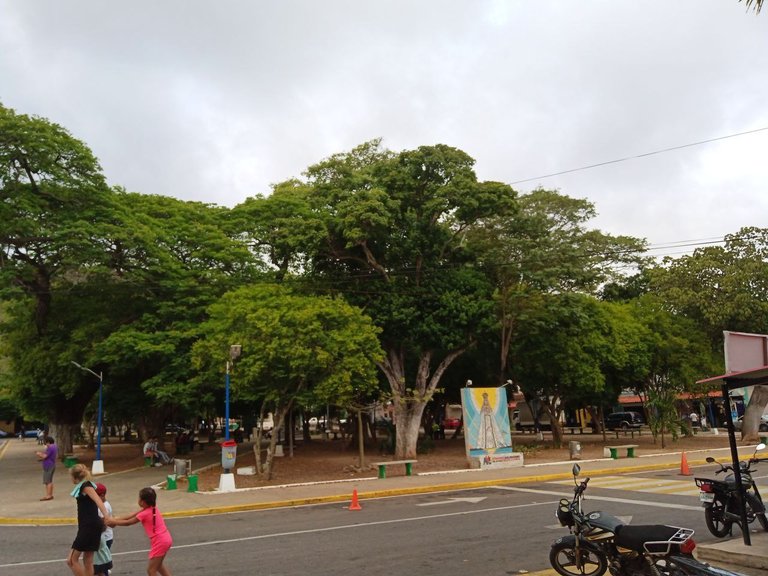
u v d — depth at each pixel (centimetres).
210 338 2322
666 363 3428
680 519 1219
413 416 2995
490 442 2534
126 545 1160
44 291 3083
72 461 3117
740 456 2644
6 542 1246
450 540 1091
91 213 2842
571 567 851
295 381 2259
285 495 1831
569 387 3478
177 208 3350
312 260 2967
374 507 1591
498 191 2672
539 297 3098
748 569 838
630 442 3728
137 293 3108
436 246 2870
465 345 3056
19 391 3334
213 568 941
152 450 3091
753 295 3491
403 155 2783
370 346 2338
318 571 897
